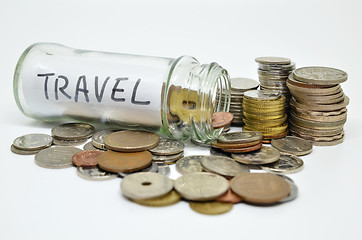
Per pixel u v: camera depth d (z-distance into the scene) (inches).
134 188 8.4
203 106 10.2
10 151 10.4
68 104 11.2
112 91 10.6
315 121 10.9
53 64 11.3
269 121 11.0
